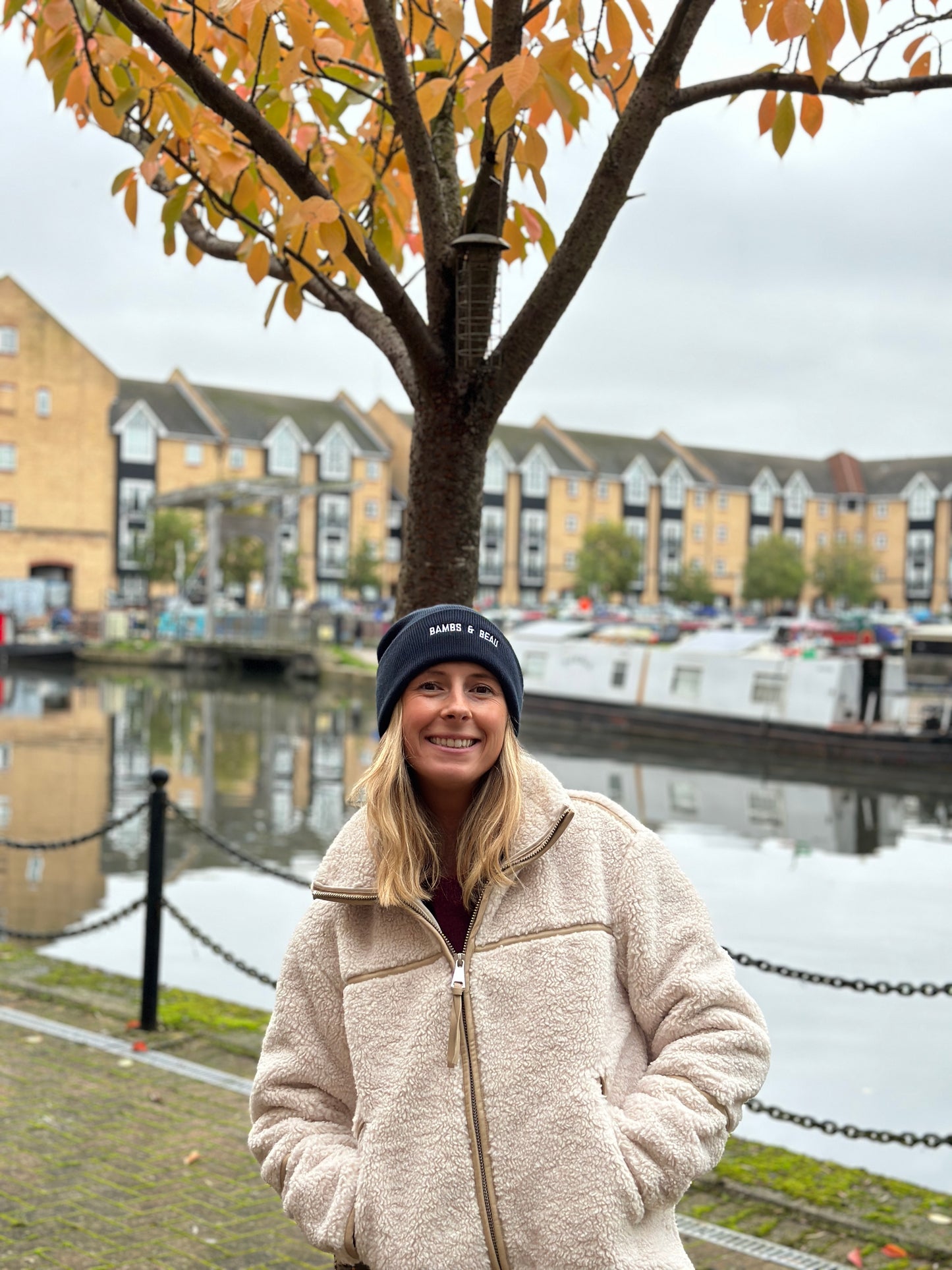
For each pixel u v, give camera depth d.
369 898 1.73
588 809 1.81
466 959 1.66
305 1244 3.54
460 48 2.94
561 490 74.62
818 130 2.81
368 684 32.66
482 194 2.86
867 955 8.71
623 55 2.82
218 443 61.78
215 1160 4.12
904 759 20.89
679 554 79.69
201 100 2.69
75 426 57.25
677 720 24.02
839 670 22.19
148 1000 5.54
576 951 1.66
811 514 86.62
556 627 28.16
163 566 54.06
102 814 13.88
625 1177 1.55
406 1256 1.57
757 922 9.69
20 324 55.78
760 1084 1.67
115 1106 4.58
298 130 3.53
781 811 16.31
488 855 1.68
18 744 20.00
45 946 8.18
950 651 25.59
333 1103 1.79
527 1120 1.59
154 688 32.41
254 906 9.62
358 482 34.62
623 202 2.76
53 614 49.16
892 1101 5.88
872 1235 3.73
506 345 2.91
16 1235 3.54
